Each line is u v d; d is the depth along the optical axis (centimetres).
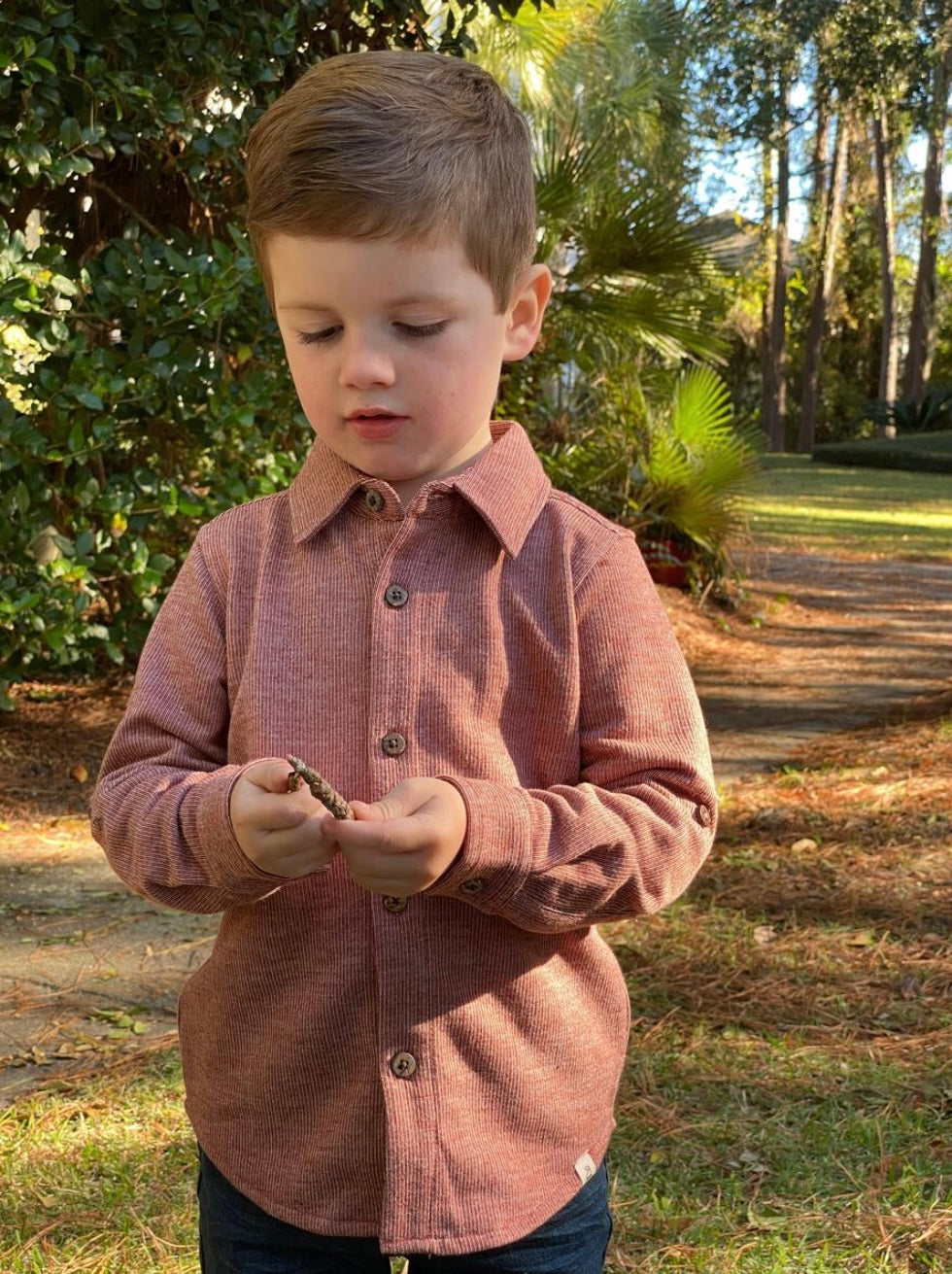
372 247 115
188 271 500
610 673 130
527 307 133
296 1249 131
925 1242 246
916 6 1540
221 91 511
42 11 454
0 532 482
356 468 132
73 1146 274
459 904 126
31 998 348
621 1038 138
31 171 461
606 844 120
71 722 588
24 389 485
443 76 122
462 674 128
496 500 130
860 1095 302
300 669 131
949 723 652
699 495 948
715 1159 274
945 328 4278
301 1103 129
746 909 413
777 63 1440
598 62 987
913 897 422
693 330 810
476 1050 127
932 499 2116
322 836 112
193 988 138
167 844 122
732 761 606
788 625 984
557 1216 131
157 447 579
